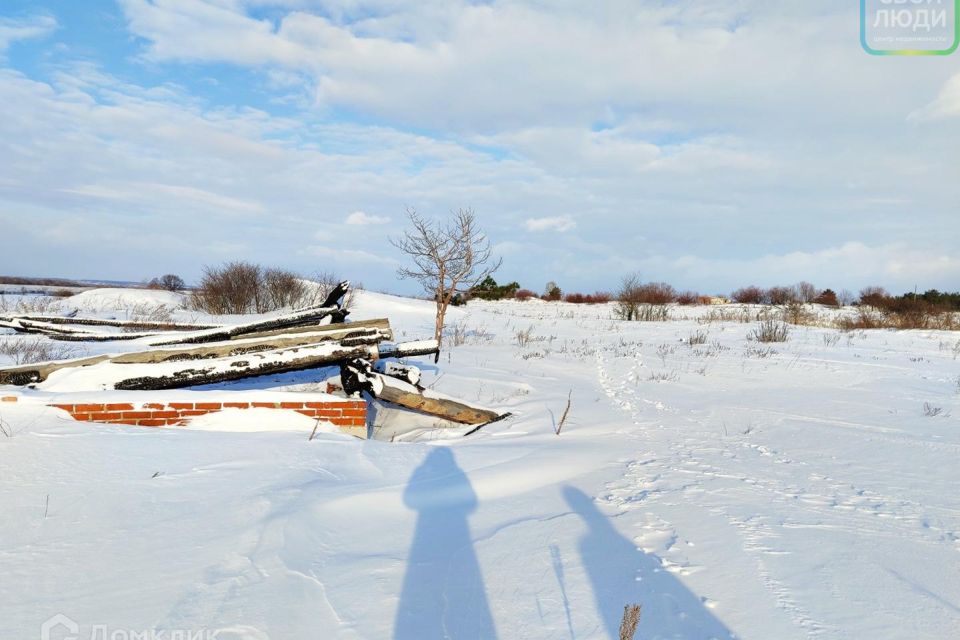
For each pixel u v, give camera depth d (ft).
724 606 10.02
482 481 16.47
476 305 119.44
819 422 25.85
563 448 20.56
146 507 12.82
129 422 18.45
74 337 36.24
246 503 13.33
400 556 11.80
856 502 15.48
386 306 84.99
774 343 57.47
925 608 10.07
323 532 12.67
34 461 14.29
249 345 23.56
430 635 9.05
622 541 12.65
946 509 15.03
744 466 18.79
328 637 8.86
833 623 9.55
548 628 9.32
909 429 24.62
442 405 24.66
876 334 65.82
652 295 124.36
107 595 9.52
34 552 10.66
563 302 139.23
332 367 33.65
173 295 84.69
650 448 20.99
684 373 39.88
